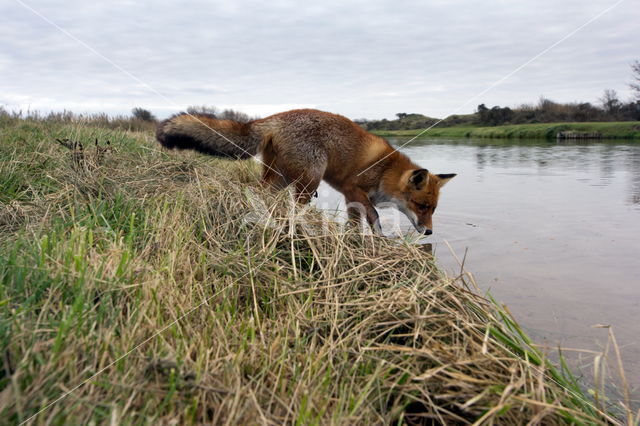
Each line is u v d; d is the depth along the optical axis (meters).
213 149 1.53
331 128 1.63
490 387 0.62
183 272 0.90
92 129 2.08
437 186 1.67
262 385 0.60
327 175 1.72
